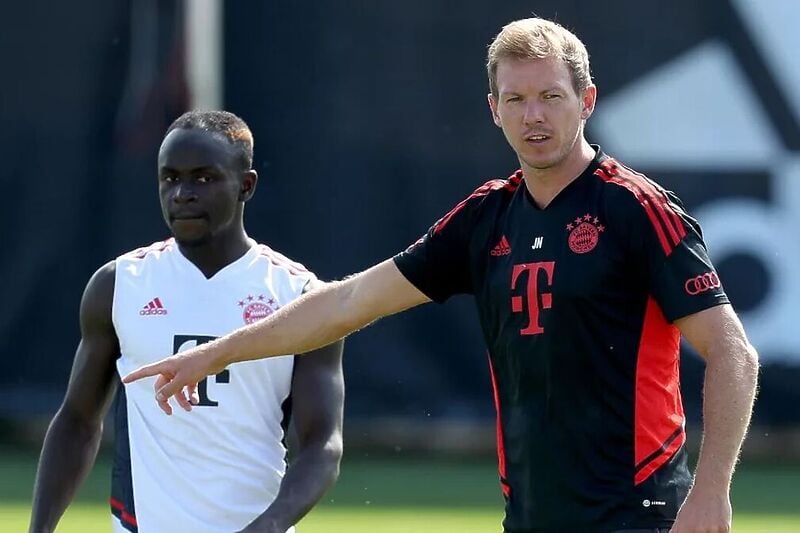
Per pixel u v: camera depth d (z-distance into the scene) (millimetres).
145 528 16938
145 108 42562
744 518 36531
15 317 42562
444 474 44656
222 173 17266
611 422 14578
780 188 42000
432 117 42500
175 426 16906
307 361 17250
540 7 42250
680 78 42031
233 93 42375
